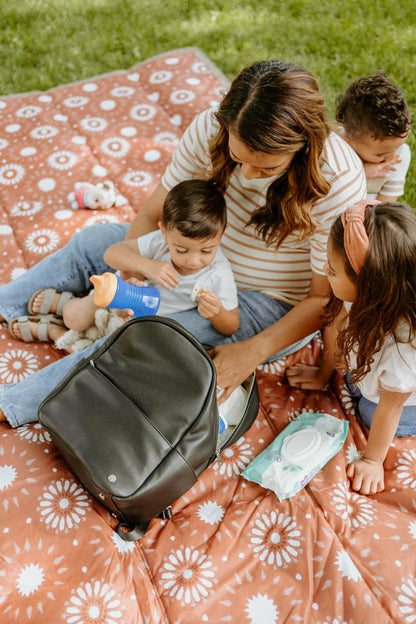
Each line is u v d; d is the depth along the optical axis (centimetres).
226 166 161
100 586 135
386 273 130
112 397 149
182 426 144
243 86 133
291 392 191
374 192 222
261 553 146
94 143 281
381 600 135
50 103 308
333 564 141
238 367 168
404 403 158
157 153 277
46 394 170
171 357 152
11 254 230
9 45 373
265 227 166
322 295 174
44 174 264
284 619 134
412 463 167
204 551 147
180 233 163
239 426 166
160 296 183
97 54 370
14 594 133
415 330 138
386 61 371
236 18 402
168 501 147
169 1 415
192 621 134
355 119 198
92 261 203
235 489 162
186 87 316
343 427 171
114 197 248
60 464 160
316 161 142
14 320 195
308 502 154
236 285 190
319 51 378
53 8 403
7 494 150
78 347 189
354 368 162
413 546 145
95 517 149
